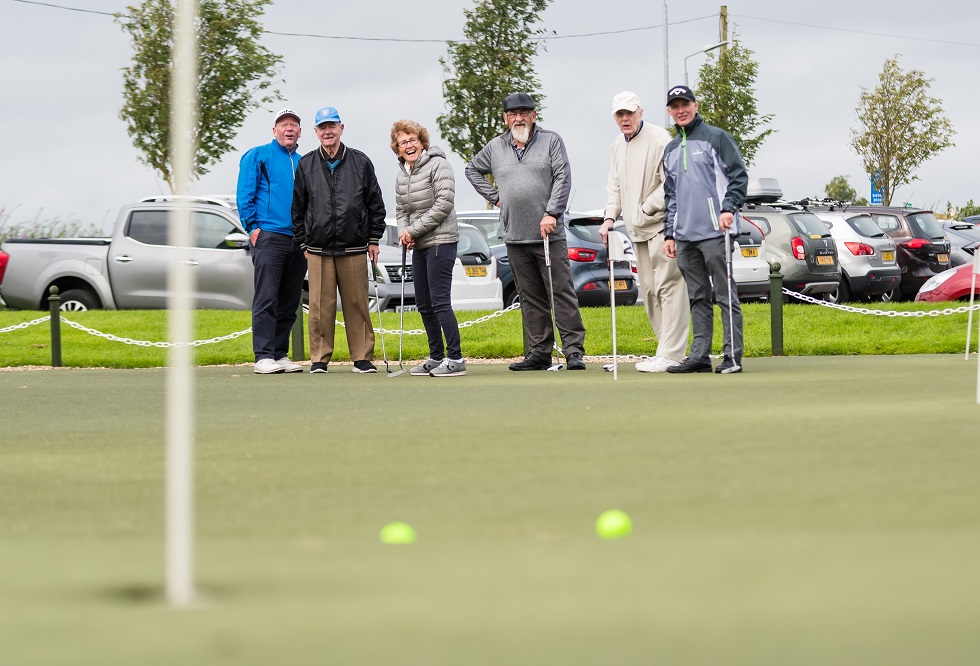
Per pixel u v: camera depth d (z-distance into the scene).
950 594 6.41
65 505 10.27
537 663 5.32
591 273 48.16
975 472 10.53
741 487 10.12
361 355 28.45
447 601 6.43
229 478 11.55
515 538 8.23
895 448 12.05
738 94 88.25
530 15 73.06
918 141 106.19
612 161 26.23
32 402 21.48
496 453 12.80
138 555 7.97
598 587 6.70
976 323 37.25
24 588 6.95
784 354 32.72
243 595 6.64
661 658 5.37
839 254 57.22
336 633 5.82
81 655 5.51
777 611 6.12
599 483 10.61
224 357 34.69
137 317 41.44
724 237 24.03
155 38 66.56
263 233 28.30
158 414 19.05
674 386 20.83
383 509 9.63
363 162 28.28
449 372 26.14
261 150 28.41
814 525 8.41
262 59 65.56
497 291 45.28
